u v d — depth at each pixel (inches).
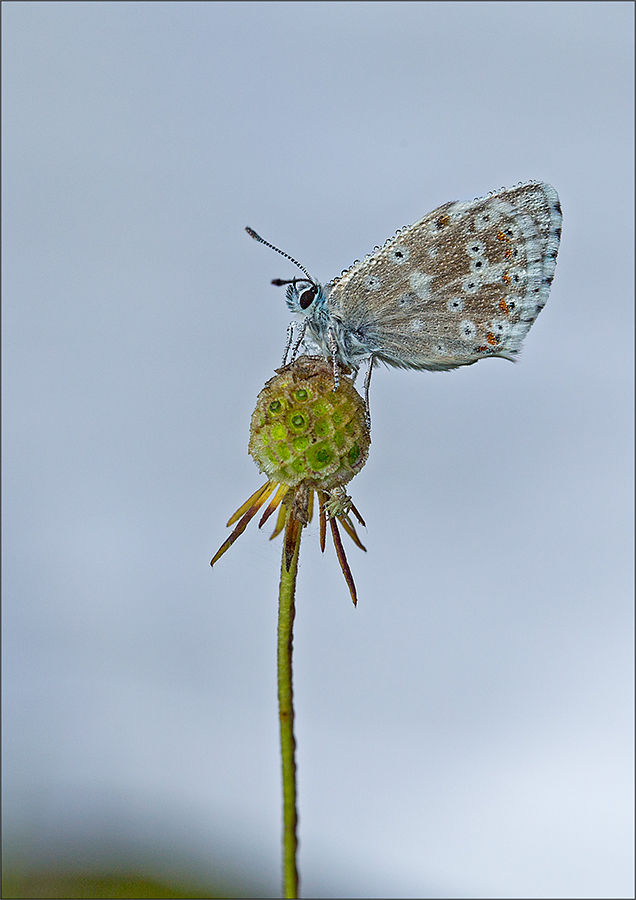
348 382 10.1
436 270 10.5
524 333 10.5
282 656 9.8
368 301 10.5
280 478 10.0
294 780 9.7
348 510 10.0
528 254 10.4
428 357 10.6
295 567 9.9
